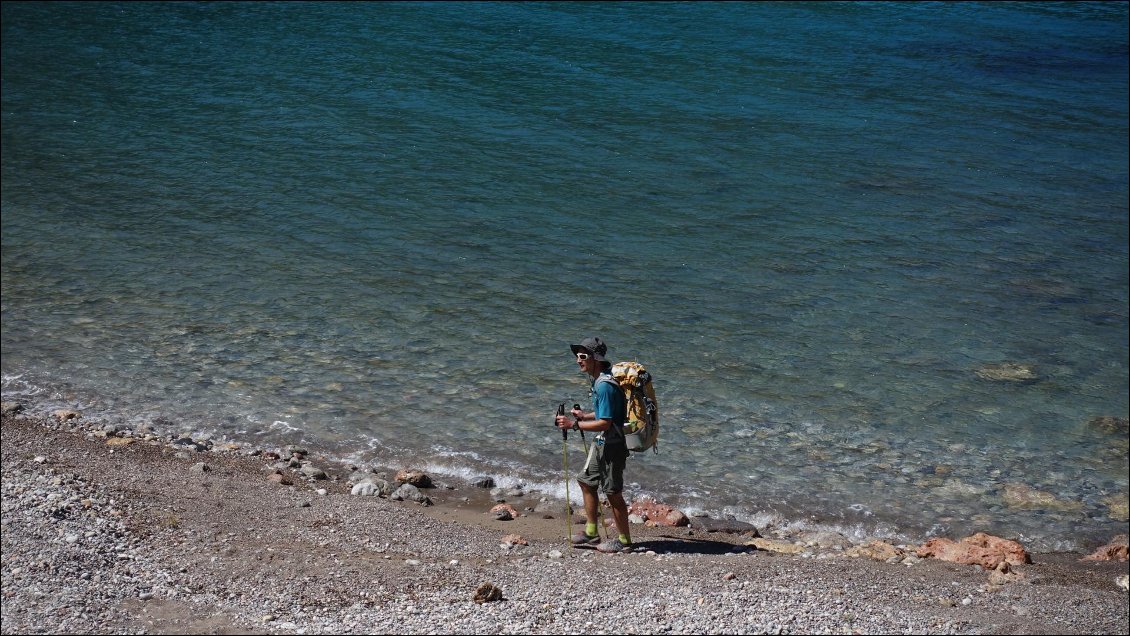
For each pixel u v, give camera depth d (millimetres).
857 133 33812
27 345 18062
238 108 35281
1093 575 11242
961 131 34219
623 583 9227
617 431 10414
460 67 40281
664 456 14625
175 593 8656
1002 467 14641
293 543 10195
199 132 32906
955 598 9453
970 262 23453
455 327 19250
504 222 25594
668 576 9469
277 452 14320
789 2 53062
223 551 9734
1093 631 8719
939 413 16297
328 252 23438
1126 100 37938
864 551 11602
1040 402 16750
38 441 13273
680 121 34562
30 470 11547
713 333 19266
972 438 15492
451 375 17219
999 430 15773
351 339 18625
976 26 49562
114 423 15102
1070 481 14297
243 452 14305
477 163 30156
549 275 22172
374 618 8258
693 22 48562
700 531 12148
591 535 10984
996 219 26422
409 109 35156
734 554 10758
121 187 27984
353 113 34719
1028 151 32250
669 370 17594
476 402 16234
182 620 8117
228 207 26484
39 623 7898
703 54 43156
